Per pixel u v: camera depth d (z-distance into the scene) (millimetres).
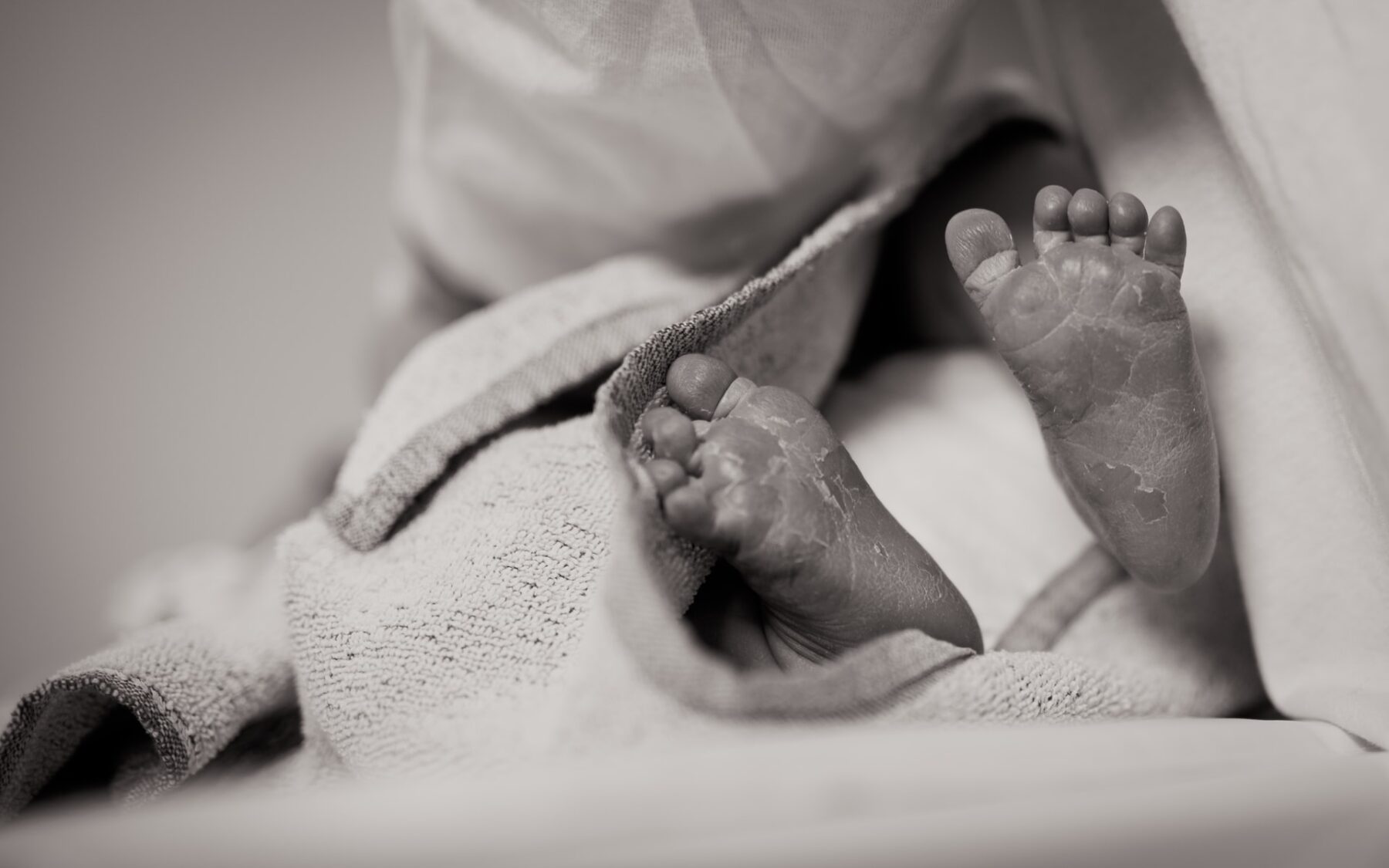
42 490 700
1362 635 346
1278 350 351
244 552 637
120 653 365
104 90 676
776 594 318
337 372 740
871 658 312
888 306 464
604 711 309
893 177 405
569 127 385
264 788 361
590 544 334
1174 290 323
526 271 448
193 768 357
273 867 264
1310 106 319
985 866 272
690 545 325
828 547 315
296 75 700
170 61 681
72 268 693
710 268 409
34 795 369
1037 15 422
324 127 709
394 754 324
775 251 409
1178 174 366
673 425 314
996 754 290
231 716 365
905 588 324
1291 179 322
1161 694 364
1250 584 359
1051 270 325
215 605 520
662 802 272
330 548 362
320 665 342
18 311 686
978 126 422
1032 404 335
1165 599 373
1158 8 368
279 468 735
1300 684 353
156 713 352
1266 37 322
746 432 315
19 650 689
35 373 694
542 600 331
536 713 316
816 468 318
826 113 377
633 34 354
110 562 712
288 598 356
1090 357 324
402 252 524
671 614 312
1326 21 317
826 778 277
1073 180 426
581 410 385
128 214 696
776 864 267
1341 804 296
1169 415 327
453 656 331
